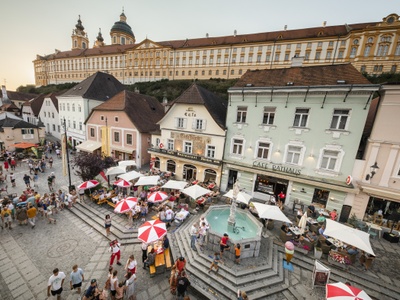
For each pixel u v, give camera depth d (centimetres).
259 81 1745
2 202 1348
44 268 982
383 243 1247
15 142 3122
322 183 1445
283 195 1584
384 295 887
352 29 4853
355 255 1032
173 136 2138
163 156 2220
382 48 4647
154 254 955
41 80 10244
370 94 1270
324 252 1099
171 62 7112
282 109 1561
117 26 9694
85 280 912
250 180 1769
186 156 2012
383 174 1313
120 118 2652
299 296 856
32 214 1297
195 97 1966
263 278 924
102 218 1420
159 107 3366
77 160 1762
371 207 1393
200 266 972
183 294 788
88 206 1577
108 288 816
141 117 2703
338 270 1002
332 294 686
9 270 963
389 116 1272
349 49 4981
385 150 1295
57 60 9388
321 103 1422
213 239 1059
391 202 1341
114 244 972
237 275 910
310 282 935
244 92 1658
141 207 1433
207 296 832
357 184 1389
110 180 2120
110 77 3841
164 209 1395
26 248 1112
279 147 1612
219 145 1872
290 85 1544
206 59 6600
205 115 1911
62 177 2181
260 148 1709
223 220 1359
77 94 3269
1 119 3388
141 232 958
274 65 5806
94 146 2939
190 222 1372
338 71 1516
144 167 2578
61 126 3778
